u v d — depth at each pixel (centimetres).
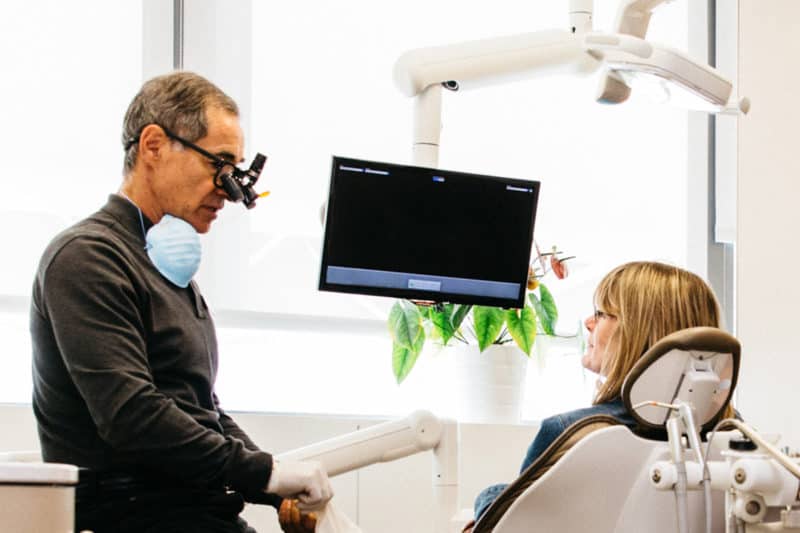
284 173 325
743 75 357
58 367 191
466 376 318
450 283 236
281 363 320
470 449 309
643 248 376
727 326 387
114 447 184
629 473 180
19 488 132
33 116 297
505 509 186
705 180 386
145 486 192
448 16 347
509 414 318
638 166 376
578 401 360
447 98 348
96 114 303
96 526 188
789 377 350
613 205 371
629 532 182
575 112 366
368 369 330
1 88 295
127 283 192
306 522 213
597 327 210
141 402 183
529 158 359
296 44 329
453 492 235
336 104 332
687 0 393
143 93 207
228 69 321
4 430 263
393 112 338
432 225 233
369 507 297
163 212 207
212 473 187
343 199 225
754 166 355
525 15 357
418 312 303
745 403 347
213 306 316
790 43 361
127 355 186
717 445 183
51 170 297
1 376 283
